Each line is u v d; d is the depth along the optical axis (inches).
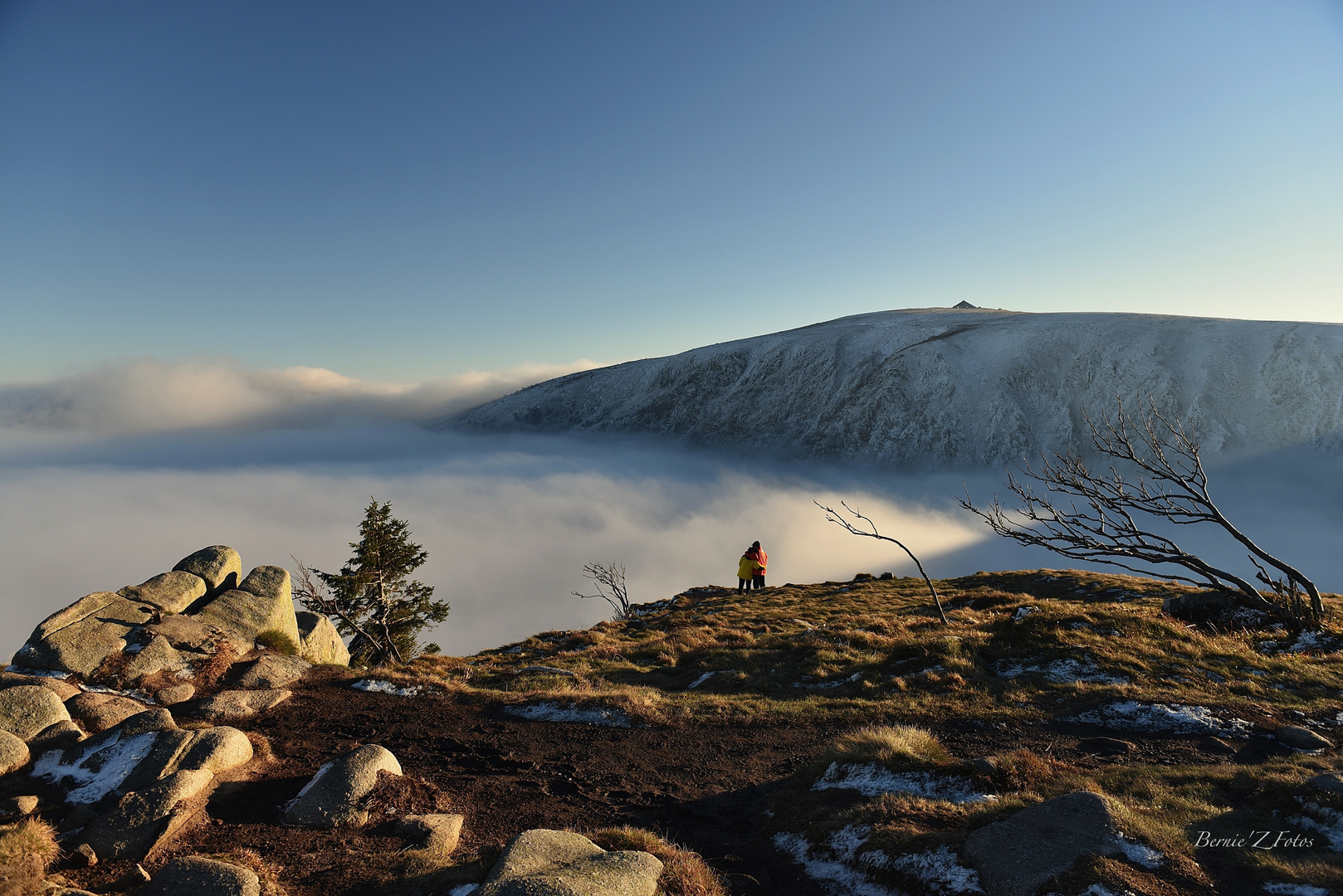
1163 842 224.8
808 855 270.4
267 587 650.8
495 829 304.0
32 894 216.1
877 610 1064.2
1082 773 328.5
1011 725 445.7
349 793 302.4
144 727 345.7
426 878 231.8
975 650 610.5
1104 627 641.0
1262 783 282.5
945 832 245.8
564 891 193.2
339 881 239.6
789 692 577.3
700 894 219.6
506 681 626.8
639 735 458.9
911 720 466.3
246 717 457.1
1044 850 220.8
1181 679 527.2
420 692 537.6
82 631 499.2
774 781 376.8
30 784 313.1
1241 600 724.7
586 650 809.5
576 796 350.9
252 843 270.8
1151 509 750.5
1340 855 218.1
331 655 714.8
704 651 730.2
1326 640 614.2
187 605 598.5
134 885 233.6
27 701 363.9
